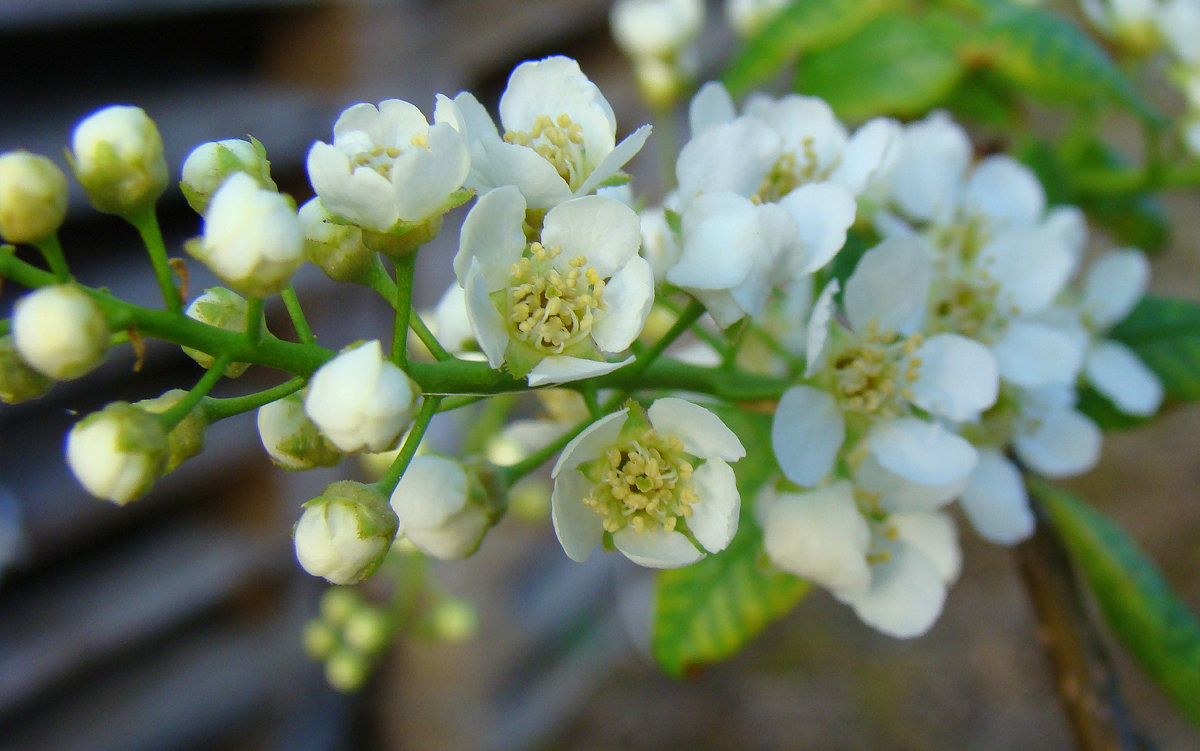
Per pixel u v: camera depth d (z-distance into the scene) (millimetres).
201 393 84
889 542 112
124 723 214
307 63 221
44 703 209
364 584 243
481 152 89
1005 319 122
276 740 241
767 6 173
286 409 91
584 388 97
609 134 97
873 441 105
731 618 124
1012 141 165
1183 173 155
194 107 202
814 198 97
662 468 93
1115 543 132
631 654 316
